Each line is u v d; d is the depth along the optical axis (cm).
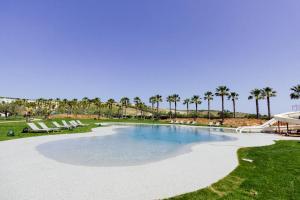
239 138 2602
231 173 994
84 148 1756
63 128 3106
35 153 1455
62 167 1111
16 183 842
